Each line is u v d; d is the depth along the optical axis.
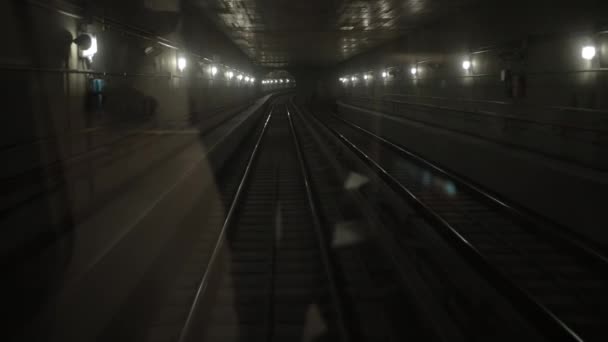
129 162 8.16
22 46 5.41
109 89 8.28
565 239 5.50
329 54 32.94
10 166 5.14
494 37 12.09
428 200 8.01
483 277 5.03
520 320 3.91
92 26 7.45
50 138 6.05
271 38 21.45
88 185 6.24
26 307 3.14
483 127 11.38
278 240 6.11
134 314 4.20
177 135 11.59
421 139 12.84
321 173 10.80
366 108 27.66
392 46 23.91
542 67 9.84
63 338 3.23
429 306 3.77
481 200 7.80
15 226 4.45
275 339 3.71
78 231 4.44
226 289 4.62
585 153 7.14
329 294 4.45
